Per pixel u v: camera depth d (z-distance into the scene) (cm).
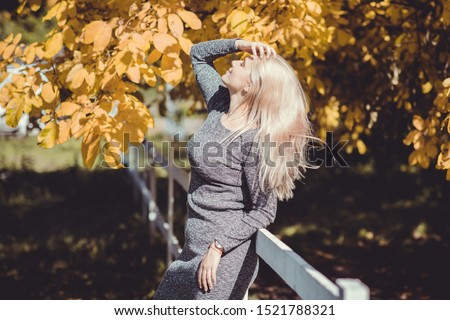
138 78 417
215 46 456
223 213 384
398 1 626
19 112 463
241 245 388
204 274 371
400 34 666
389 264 973
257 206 373
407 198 1500
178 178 795
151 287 852
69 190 1681
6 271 930
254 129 376
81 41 452
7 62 497
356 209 1409
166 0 452
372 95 709
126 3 493
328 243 1112
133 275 912
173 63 431
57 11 480
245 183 382
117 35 434
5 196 1587
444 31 627
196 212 391
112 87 447
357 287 254
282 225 1266
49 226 1265
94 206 1491
